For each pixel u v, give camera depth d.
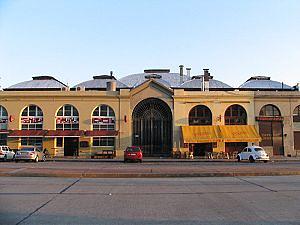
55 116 46.31
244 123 46.75
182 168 22.72
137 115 47.00
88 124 46.12
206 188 13.68
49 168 22.73
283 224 7.85
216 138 44.28
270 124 46.91
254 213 9.02
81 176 18.45
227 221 8.15
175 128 46.28
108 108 46.84
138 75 64.75
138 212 9.17
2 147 36.94
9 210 9.42
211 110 46.56
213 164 30.55
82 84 58.25
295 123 46.97
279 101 47.06
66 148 46.12
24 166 25.61
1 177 18.19
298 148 46.69
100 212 9.17
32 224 7.86
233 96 46.81
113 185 14.73
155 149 46.69
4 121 46.47
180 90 46.97
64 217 8.59
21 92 46.50
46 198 11.33
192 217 8.58
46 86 56.47
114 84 49.09
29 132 45.50
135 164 31.00
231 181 16.11
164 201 10.80
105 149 45.81
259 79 59.81
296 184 14.84
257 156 35.53
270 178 17.48
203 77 52.09
